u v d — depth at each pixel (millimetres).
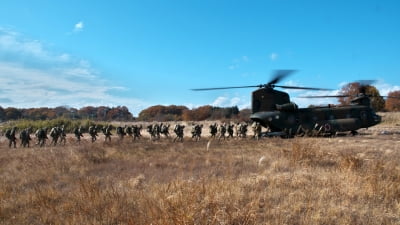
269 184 7844
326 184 7699
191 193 6359
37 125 34625
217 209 5566
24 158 13828
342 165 9328
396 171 8664
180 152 15070
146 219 5492
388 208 6184
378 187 7113
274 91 23906
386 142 17469
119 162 12375
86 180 8820
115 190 7641
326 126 22875
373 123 23828
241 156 12844
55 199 7309
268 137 23359
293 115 23375
